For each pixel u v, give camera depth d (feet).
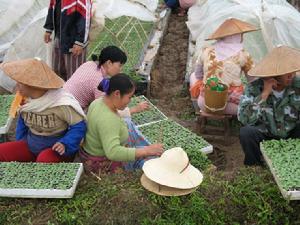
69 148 8.77
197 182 7.55
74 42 13.09
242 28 11.98
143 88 14.82
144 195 8.11
